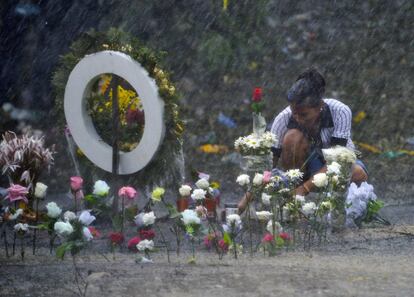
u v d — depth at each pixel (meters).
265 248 8.08
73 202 12.75
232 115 18.05
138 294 5.46
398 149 16.39
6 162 10.45
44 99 17.00
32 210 10.38
